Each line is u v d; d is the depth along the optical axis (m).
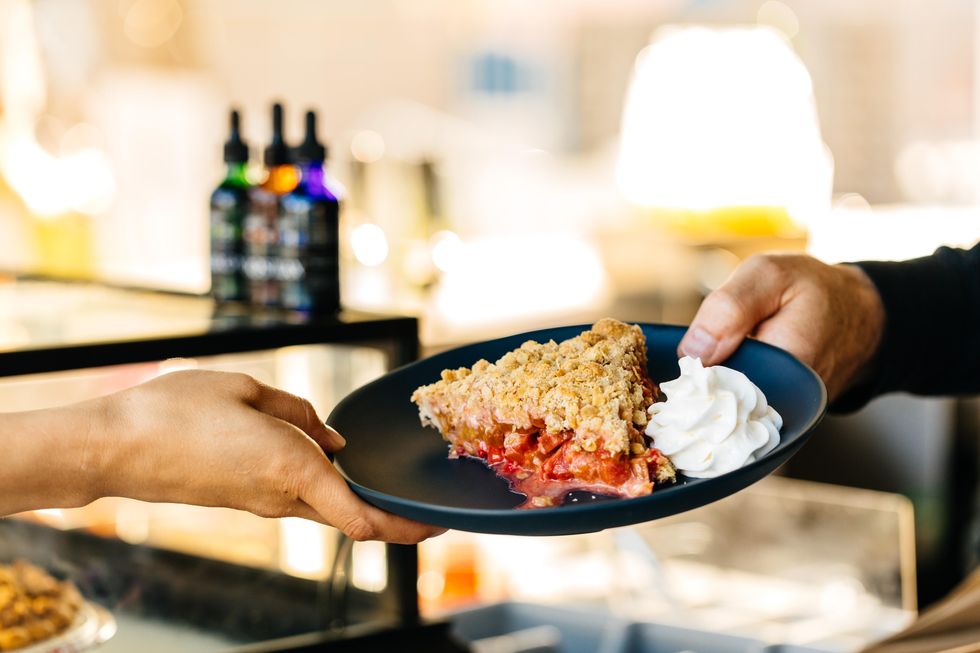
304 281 1.57
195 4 4.72
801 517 2.38
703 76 3.76
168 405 1.00
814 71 5.77
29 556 1.47
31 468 0.97
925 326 1.40
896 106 5.80
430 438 1.18
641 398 1.11
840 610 1.91
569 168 5.93
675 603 1.94
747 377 1.18
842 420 3.23
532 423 1.09
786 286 1.29
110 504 1.49
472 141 5.71
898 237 3.60
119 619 1.46
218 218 1.66
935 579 3.11
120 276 2.12
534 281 3.43
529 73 6.05
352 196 2.91
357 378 1.54
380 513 0.99
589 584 2.08
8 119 3.63
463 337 2.69
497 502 1.03
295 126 5.14
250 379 1.05
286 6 5.18
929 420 3.12
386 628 1.54
